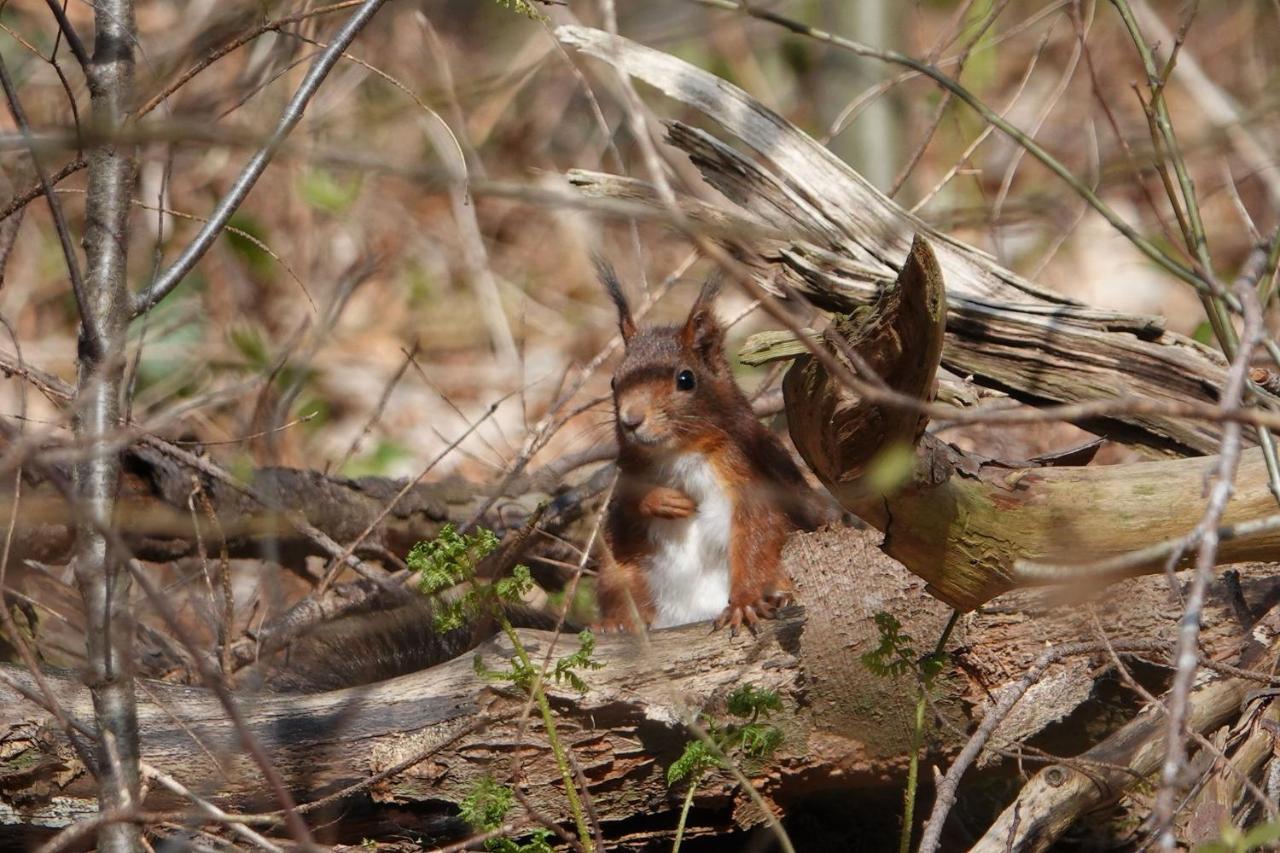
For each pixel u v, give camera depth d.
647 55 9.48
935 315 5.71
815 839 8.30
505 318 15.75
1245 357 5.32
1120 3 8.02
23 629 9.10
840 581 7.61
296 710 7.50
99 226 7.00
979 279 9.05
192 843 6.52
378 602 9.74
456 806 7.41
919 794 8.08
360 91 16.77
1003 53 17.66
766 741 6.98
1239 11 17.17
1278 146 13.52
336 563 9.84
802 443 6.62
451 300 16.08
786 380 6.60
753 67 17.69
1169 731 4.73
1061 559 6.60
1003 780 8.04
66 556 9.91
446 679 7.56
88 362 6.87
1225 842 5.03
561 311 16.19
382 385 14.58
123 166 7.11
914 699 7.46
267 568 10.08
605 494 10.83
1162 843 4.39
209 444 9.69
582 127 18.14
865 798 8.26
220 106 14.03
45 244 15.19
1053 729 7.51
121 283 6.98
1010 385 8.80
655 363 10.30
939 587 6.82
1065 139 16.20
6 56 14.84
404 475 13.16
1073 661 7.34
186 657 9.66
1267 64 16.73
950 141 15.38
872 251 8.97
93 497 6.51
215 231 7.30
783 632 7.71
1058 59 17.48
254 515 10.36
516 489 10.90
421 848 7.48
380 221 16.41
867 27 15.82
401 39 17.47
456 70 17.25
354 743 7.39
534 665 7.46
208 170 15.09
